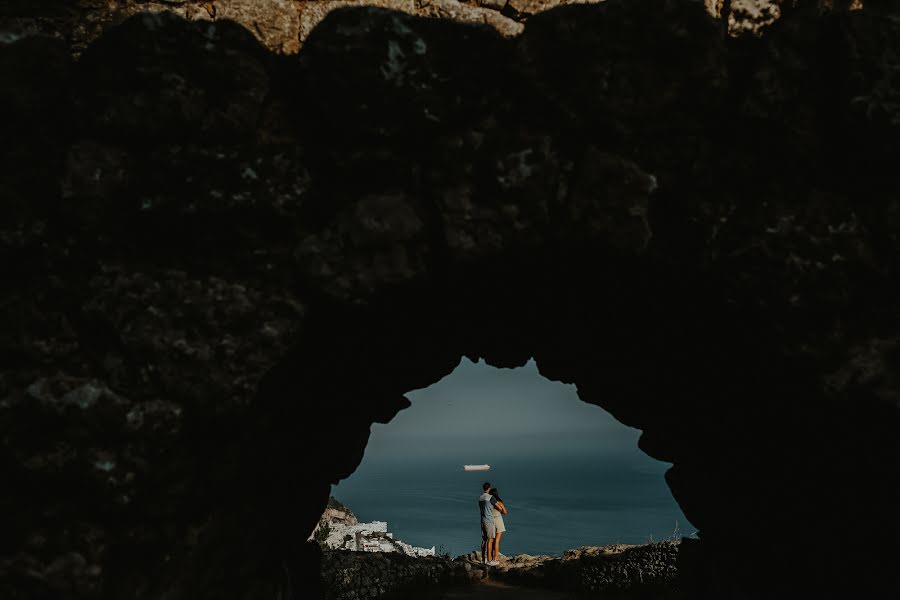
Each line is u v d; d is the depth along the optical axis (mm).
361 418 3973
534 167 2371
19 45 2363
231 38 2453
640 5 2336
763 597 3656
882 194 2330
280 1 2529
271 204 2391
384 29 2387
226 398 2291
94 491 2166
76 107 2385
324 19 2418
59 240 2363
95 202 2348
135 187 2391
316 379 2938
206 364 2275
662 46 2350
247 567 3299
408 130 2438
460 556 10461
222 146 2416
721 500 3674
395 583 7652
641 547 7938
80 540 2148
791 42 2350
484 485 10078
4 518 2168
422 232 2414
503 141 2408
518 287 2912
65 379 2217
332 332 2674
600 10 2357
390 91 2396
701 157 2395
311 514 4227
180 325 2293
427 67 2404
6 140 2387
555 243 2467
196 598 2814
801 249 2258
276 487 3275
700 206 2363
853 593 2920
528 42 2404
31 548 2133
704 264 2352
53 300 2316
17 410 2186
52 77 2393
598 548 9156
